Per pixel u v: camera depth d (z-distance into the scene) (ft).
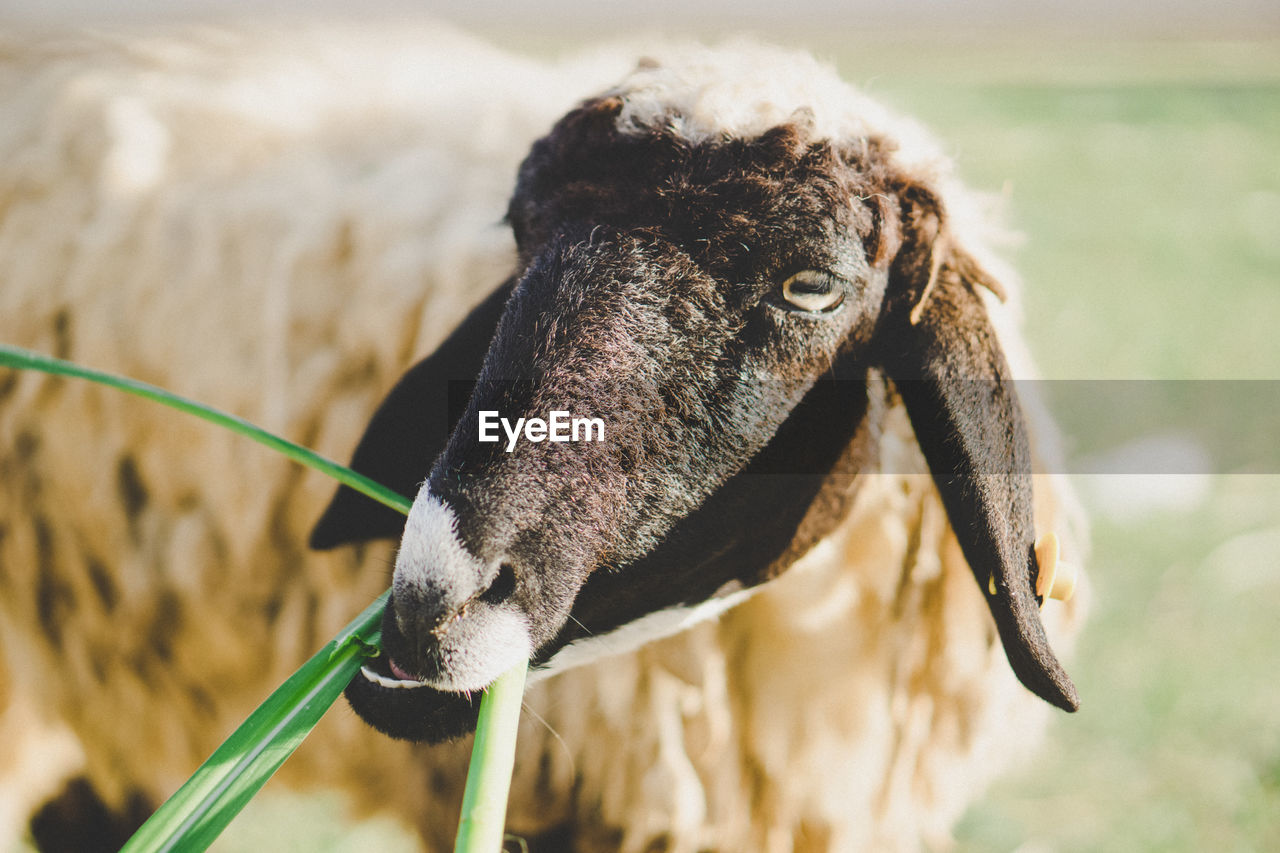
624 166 5.63
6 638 9.55
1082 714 12.75
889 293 6.01
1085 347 21.42
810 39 62.64
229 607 8.73
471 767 4.77
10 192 9.34
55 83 9.74
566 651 5.83
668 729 7.91
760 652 7.95
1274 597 14.65
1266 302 23.82
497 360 5.30
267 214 8.75
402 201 8.56
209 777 4.68
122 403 8.73
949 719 8.55
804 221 5.48
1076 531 8.80
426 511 5.03
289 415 8.36
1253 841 10.94
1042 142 38.37
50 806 10.16
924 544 8.11
